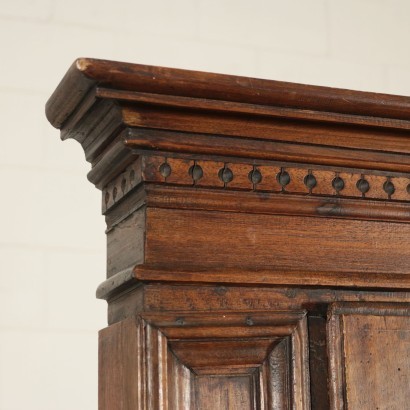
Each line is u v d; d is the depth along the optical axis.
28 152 2.29
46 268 2.25
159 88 1.15
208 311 1.20
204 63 2.49
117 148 1.23
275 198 1.25
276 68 2.56
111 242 1.39
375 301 1.27
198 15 2.51
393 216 1.31
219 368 1.21
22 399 2.17
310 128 1.24
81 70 1.12
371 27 2.69
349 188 1.29
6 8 2.34
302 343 1.23
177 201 1.21
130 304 1.26
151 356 1.17
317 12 2.64
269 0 2.59
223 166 1.22
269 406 1.21
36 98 2.32
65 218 2.29
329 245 1.28
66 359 2.22
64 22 2.38
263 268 1.23
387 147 1.29
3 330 2.19
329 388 1.23
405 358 1.26
